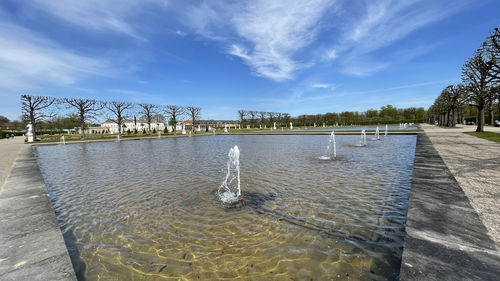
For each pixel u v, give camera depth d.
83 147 20.08
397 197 4.98
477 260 1.97
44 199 4.15
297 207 4.56
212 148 16.39
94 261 2.99
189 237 3.54
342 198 4.99
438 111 45.62
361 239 3.30
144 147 18.64
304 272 2.62
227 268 2.76
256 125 71.19
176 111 45.31
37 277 2.02
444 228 2.57
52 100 30.06
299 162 9.30
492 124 36.25
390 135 22.03
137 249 3.25
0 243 2.58
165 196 5.50
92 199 5.46
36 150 18.27
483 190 4.38
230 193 5.57
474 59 19.77
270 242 3.30
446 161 7.20
